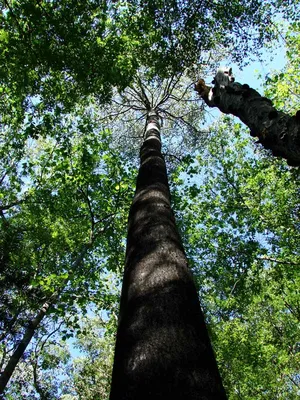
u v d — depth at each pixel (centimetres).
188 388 132
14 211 1203
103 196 1045
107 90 779
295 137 220
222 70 361
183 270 223
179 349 153
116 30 813
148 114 1093
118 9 817
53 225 1109
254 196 1202
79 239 1131
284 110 1096
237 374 1279
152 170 461
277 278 1125
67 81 794
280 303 1378
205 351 159
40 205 1081
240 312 1231
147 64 918
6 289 714
